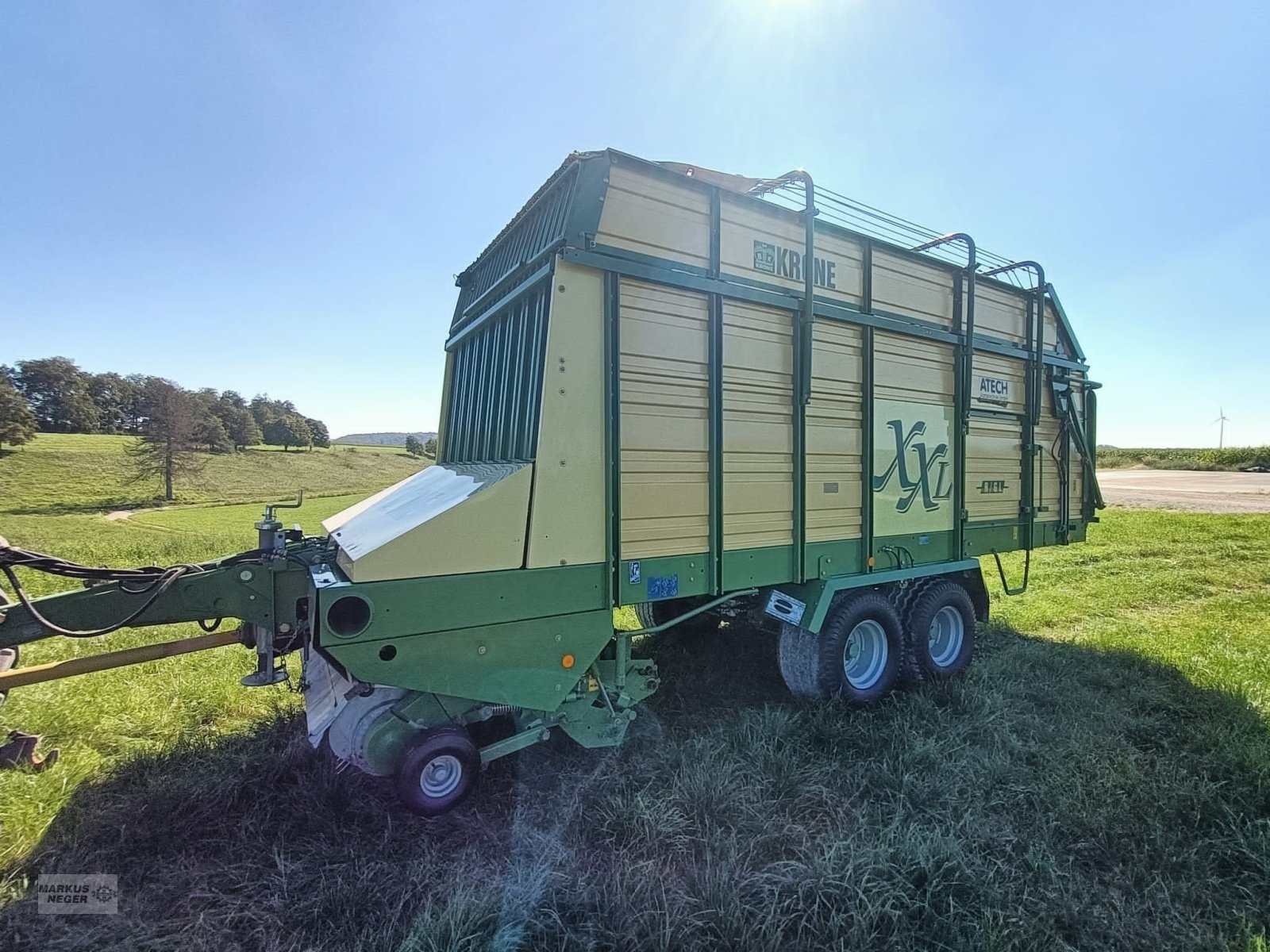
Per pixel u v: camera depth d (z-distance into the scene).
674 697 4.71
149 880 2.70
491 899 2.48
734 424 3.84
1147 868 2.79
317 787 3.35
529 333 3.48
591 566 3.32
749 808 3.11
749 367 3.90
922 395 4.92
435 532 2.95
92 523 23.33
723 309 3.77
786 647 4.45
